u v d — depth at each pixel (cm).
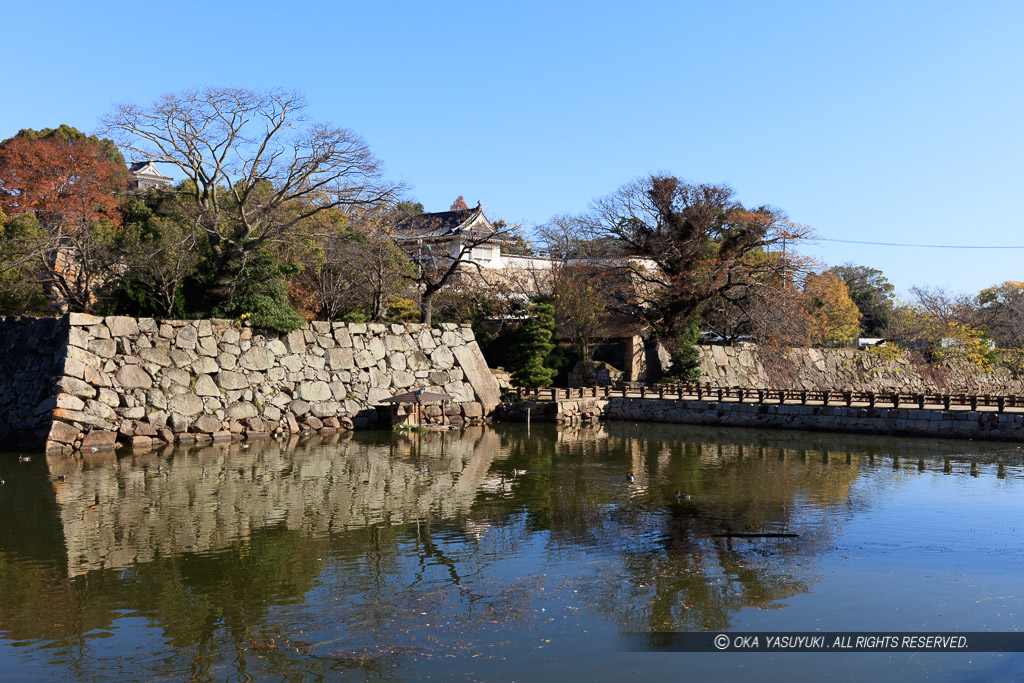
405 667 943
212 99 3048
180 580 1260
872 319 7725
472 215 5712
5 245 3209
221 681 906
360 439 2986
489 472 2283
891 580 1260
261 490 1978
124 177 4853
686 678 912
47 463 2302
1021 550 1434
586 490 2008
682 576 1280
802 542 1490
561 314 4728
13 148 4112
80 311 3097
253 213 3228
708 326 5453
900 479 2192
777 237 4638
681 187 4766
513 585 1239
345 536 1532
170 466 2302
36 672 927
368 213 3766
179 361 2791
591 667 945
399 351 3478
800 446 2933
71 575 1280
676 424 3738
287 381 3080
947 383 6159
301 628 1063
